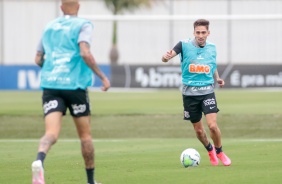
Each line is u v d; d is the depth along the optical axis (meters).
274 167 30.20
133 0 118.75
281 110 58.72
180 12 117.31
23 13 119.88
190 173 28.72
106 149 39.59
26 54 120.00
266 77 87.69
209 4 116.31
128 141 45.12
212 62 31.17
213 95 31.08
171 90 89.50
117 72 89.81
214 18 98.69
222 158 31.09
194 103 31.23
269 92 84.69
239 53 113.81
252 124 52.28
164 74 89.50
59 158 35.09
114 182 26.89
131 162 32.97
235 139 45.78
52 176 28.67
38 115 57.28
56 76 23.92
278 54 112.94
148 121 54.19
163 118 54.88
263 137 48.22
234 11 115.50
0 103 70.75
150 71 89.56
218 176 27.72
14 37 119.88
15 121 55.12
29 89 93.38
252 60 113.56
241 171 29.08
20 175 29.23
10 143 44.75
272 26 112.69
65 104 24.23
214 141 31.03
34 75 93.25
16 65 93.31
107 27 116.38
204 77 31.03
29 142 45.50
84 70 24.09
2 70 93.56
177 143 42.91
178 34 116.12
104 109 62.16
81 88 23.94
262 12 115.00
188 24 115.56
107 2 119.81
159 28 116.94
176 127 52.44
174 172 29.12
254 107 62.06
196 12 116.81
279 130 50.50
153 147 40.44
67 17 24.42
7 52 119.81
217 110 31.12
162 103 69.25
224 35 113.00
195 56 31.00
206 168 30.25
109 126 53.22
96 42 116.19
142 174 28.75
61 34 24.14
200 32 30.77
